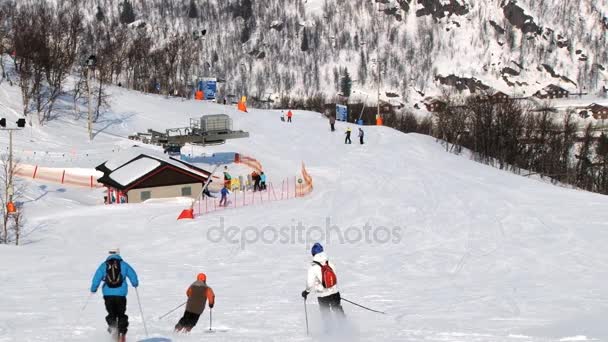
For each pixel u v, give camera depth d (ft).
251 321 73.41
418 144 321.93
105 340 60.70
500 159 392.88
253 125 354.54
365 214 176.76
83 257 136.15
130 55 578.66
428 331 65.00
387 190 214.07
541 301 82.94
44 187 229.86
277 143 315.17
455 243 141.59
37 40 359.05
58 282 105.70
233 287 102.73
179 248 147.54
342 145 315.17
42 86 354.74
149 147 294.46
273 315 77.25
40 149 272.10
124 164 235.61
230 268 123.34
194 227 169.89
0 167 238.27
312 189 221.46
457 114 406.21
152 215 189.37
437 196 201.77
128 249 149.18
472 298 87.40
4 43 389.19
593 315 71.51
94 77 414.82
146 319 75.41
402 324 70.23
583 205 187.73
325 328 65.77
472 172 258.37
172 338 62.64
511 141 405.59
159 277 113.19
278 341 60.90
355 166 263.08
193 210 195.52
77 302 86.74
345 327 65.62
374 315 77.00
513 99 464.24
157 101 403.34
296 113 414.62
